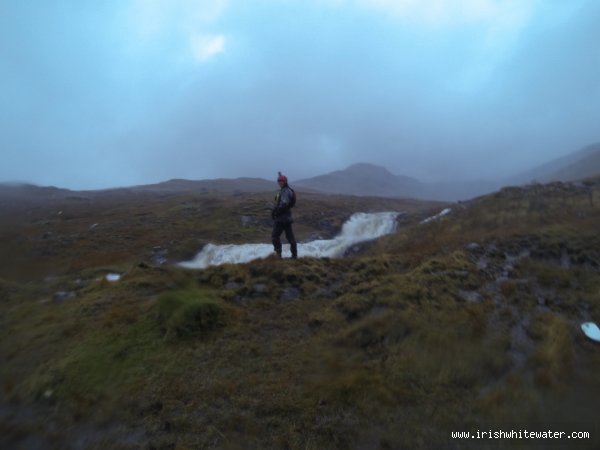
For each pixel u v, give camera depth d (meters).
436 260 9.09
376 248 18.86
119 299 8.44
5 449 4.47
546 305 7.34
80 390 5.27
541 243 10.16
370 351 5.84
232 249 23.98
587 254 9.52
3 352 6.93
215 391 5.01
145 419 4.59
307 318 7.04
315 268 9.16
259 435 4.27
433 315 6.62
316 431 4.29
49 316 8.35
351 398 4.78
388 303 7.06
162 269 10.48
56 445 4.41
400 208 46.78
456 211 20.30
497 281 8.34
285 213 9.90
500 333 6.31
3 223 38.56
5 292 11.32
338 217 35.53
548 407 4.62
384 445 4.11
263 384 5.14
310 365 5.57
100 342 6.43
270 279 8.50
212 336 6.41
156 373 5.48
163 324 6.71
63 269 19.20
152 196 76.25
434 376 5.21
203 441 4.19
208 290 8.20
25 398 5.37
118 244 26.48
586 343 6.13
